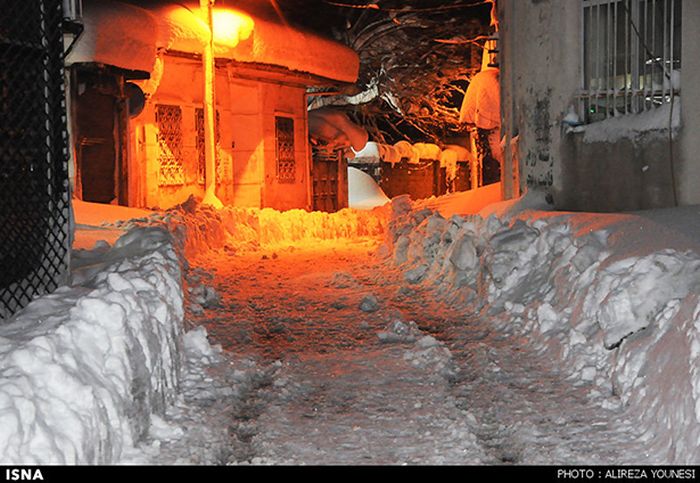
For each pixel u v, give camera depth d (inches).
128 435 205.2
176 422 235.1
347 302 454.3
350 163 1795.0
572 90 475.2
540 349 318.3
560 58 479.2
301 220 912.3
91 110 818.2
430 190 1750.7
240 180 1143.6
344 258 679.7
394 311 404.8
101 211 703.7
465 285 438.6
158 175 952.3
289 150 1227.9
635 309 269.0
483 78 911.0
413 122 1673.2
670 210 385.7
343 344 351.9
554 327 324.8
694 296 237.5
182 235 605.0
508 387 277.4
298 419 247.3
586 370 277.0
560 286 346.0
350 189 1686.8
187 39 893.8
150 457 205.5
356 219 974.4
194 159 1016.9
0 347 192.7
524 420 239.9
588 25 470.6
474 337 356.2
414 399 265.4
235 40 978.1
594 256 337.7
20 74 292.7
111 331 215.0
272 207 1184.2
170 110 976.9
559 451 214.5
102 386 196.9
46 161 300.0
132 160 903.1
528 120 512.4
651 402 228.2
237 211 811.4
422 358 312.0
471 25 1273.4
